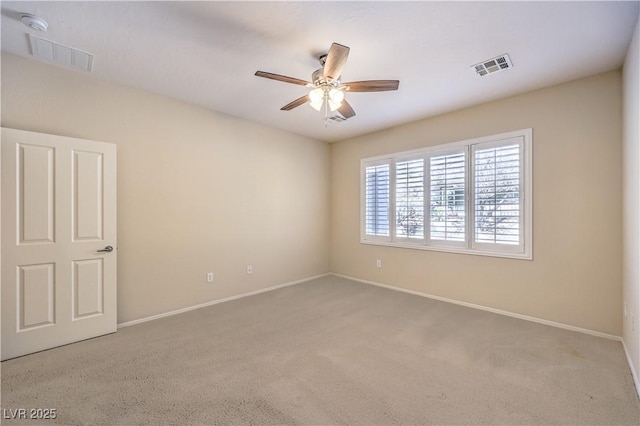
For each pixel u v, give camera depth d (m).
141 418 1.69
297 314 3.39
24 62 2.48
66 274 2.57
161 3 1.86
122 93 3.01
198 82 2.98
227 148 3.91
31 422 1.65
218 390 1.95
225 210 3.90
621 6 1.85
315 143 5.17
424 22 2.02
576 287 2.90
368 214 4.83
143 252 3.17
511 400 1.85
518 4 1.84
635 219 2.10
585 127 2.84
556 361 2.31
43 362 2.28
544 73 2.75
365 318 3.26
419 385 2.01
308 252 5.05
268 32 2.15
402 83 2.95
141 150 3.15
